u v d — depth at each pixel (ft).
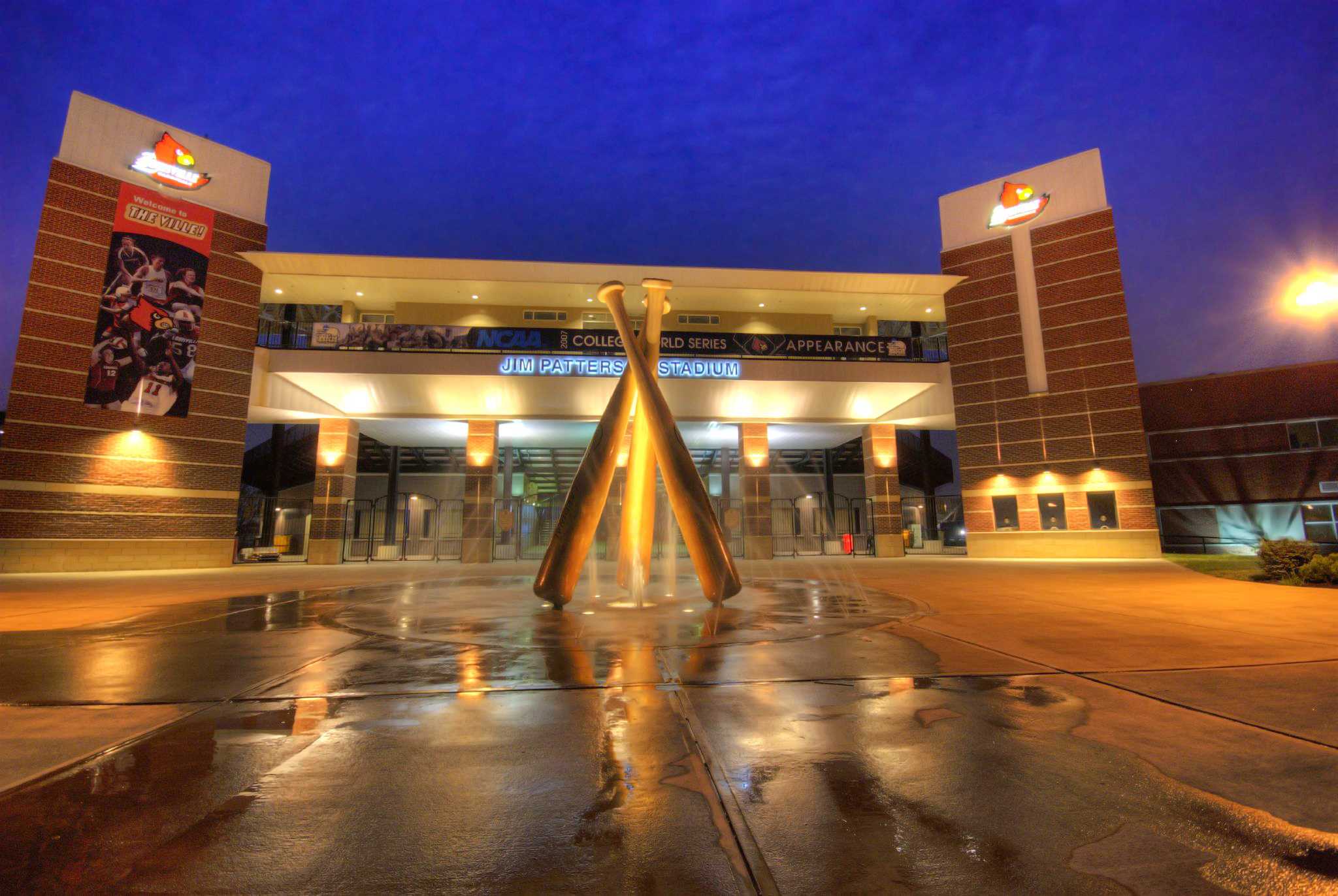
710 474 130.52
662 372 83.51
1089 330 84.74
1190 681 16.76
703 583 33.22
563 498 134.21
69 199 69.36
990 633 24.50
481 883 7.50
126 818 9.12
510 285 86.89
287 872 7.71
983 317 90.99
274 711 14.48
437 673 18.12
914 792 10.00
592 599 37.04
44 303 67.10
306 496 121.80
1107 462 82.02
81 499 67.31
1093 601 34.35
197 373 74.95
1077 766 10.98
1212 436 89.86
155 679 17.58
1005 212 90.89
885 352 91.15
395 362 79.87
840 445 119.75
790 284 90.07
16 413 64.90
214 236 77.71
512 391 83.05
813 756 11.57
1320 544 82.28
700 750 11.91
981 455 89.30
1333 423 83.41
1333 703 14.64
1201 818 9.02
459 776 10.70
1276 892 7.16
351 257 81.35
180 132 76.23
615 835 8.68
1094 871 7.64
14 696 15.80
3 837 8.52
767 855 8.11
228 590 44.09
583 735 12.72
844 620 27.99
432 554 113.29
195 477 73.77
